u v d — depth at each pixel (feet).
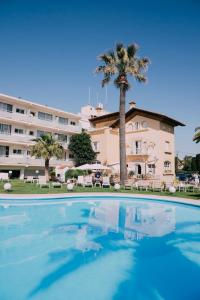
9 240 30.32
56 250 27.17
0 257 24.89
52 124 132.46
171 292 18.39
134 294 17.99
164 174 112.06
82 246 28.63
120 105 86.07
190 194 62.80
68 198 56.85
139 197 58.18
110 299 17.24
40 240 30.53
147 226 37.52
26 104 124.16
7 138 114.21
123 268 22.66
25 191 63.21
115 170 106.01
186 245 29.14
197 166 160.56
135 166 117.80
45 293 17.92
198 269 22.58
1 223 38.06
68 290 18.43
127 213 46.11
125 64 87.04
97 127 147.95
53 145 101.30
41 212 45.80
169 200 53.16
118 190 72.08
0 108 116.16
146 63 89.56
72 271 21.91
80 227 36.73
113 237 32.14
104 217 43.11
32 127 127.54
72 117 147.64
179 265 23.39
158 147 110.63
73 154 128.98
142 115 118.32
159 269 22.56
